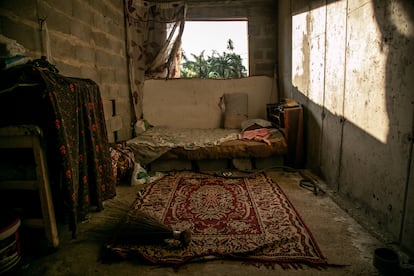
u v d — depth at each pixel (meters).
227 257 1.84
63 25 2.78
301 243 1.99
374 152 2.18
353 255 1.84
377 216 2.16
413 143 1.75
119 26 4.25
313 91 3.46
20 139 1.75
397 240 1.92
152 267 1.78
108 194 2.67
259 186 3.16
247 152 3.70
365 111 2.29
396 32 1.88
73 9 2.97
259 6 5.14
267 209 2.56
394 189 1.94
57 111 1.80
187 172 3.74
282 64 4.86
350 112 2.54
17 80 1.70
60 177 1.87
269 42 5.21
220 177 3.50
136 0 4.70
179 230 2.20
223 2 5.13
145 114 5.12
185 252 1.91
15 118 1.84
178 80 5.13
